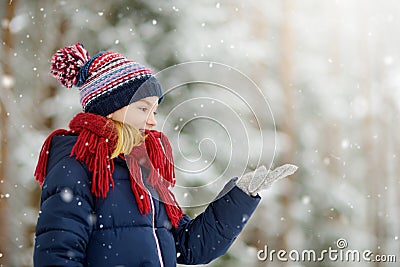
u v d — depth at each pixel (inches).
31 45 419.2
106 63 132.6
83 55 138.2
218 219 137.4
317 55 567.2
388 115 613.3
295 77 529.0
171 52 398.3
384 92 614.9
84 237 119.3
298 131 519.5
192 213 294.2
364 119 589.6
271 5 502.6
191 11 410.9
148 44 401.1
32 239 383.9
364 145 588.7
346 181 553.0
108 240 121.6
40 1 415.8
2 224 379.6
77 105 388.5
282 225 474.6
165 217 132.5
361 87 596.4
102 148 125.0
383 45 618.5
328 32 576.7
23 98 406.6
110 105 129.7
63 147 126.8
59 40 411.5
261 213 470.9
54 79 405.7
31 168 378.6
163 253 128.6
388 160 608.1
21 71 416.5
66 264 115.3
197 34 406.6
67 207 119.0
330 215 504.4
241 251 422.6
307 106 534.9
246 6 479.8
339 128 563.8
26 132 389.4
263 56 447.2
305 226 492.1
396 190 602.9
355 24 605.6
